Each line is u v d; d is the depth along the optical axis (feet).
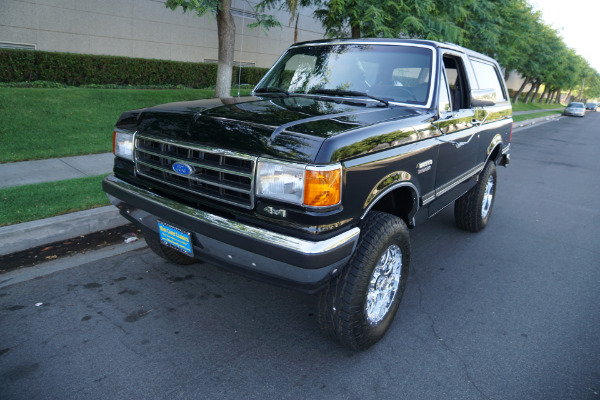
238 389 8.44
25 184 18.58
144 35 51.90
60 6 44.91
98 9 47.62
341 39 13.28
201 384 8.50
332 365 9.32
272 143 7.72
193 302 11.48
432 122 11.02
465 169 14.14
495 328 11.16
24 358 8.93
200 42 57.31
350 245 8.07
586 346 10.53
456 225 18.37
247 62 63.16
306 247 7.42
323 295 8.94
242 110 9.44
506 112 18.10
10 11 41.98
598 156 45.68
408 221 10.91
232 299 11.76
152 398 8.07
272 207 7.77
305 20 68.13
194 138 8.73
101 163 22.93
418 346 10.19
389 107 10.86
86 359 9.01
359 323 9.02
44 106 30.32
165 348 9.53
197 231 8.64
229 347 9.71
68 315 10.53
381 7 33.91
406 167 9.78
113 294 11.62
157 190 9.78
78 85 44.62
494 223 19.77
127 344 9.58
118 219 15.96
